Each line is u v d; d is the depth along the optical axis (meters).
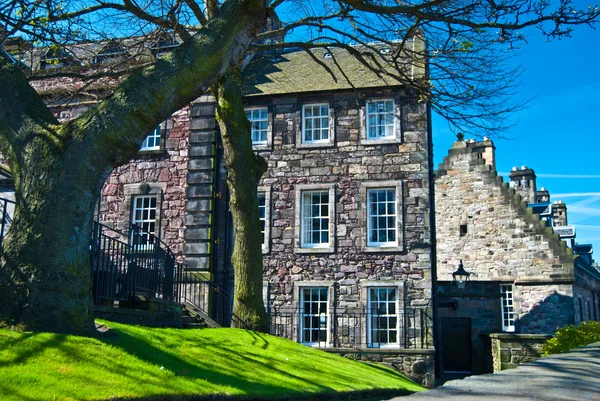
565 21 10.19
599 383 3.48
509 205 25.41
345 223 18.42
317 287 18.27
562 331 14.98
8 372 5.08
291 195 18.92
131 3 11.21
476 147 31.05
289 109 19.48
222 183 19.06
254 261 13.52
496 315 22.97
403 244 17.88
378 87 18.69
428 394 3.00
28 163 6.98
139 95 7.35
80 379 5.34
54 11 10.38
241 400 6.22
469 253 25.75
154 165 19.09
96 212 19.02
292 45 13.06
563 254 23.97
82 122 7.16
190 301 17.06
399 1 11.92
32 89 7.76
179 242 18.38
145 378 5.87
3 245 6.80
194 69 7.79
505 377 3.66
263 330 13.27
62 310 6.50
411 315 17.39
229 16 8.34
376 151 18.66
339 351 16.77
